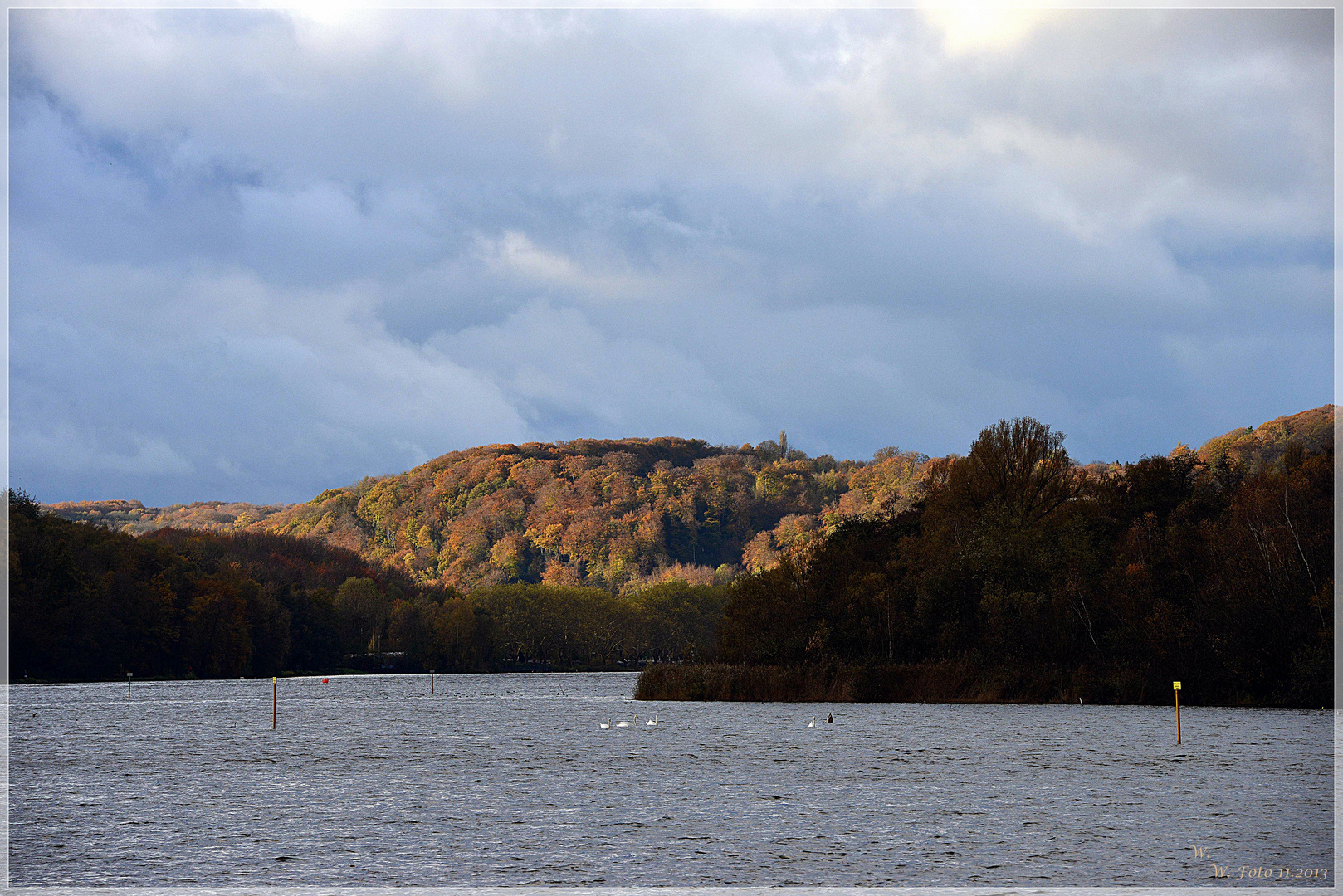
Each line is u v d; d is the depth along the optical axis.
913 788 60.47
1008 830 48.31
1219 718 100.94
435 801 57.31
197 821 52.16
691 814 52.97
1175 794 57.12
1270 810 52.50
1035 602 125.75
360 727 108.00
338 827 50.31
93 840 47.94
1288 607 110.19
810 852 44.25
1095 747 78.25
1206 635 115.25
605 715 119.81
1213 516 129.25
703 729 98.25
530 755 78.81
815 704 129.12
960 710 116.00
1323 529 108.88
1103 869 40.94
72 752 84.62
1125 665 122.19
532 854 44.34
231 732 102.88
